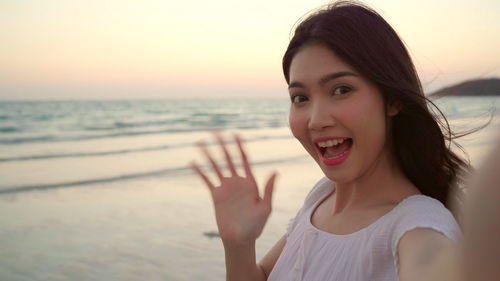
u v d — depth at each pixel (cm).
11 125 3816
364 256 135
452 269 36
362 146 143
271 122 4625
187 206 1002
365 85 142
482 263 29
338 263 142
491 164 29
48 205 1052
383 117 146
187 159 1889
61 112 5556
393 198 146
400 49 149
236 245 157
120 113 5778
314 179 1295
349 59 140
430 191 156
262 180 1292
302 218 181
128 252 704
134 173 1509
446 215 122
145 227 839
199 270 624
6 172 1596
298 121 154
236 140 157
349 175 144
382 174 150
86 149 2319
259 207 156
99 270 634
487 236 29
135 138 2870
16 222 899
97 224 870
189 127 3850
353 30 141
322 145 148
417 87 153
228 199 157
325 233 155
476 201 29
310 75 146
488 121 130
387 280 129
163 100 10656
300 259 157
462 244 31
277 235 741
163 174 1469
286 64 161
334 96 144
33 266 655
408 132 150
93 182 1339
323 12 150
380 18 149
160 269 630
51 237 794
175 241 752
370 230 137
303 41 150
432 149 150
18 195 1172
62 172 1591
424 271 101
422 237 113
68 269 642
